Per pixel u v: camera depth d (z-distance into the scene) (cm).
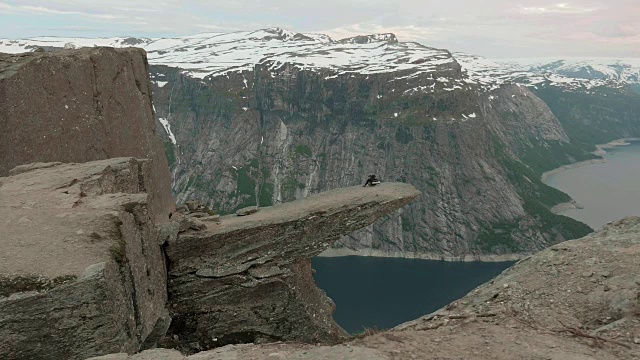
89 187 2075
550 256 1809
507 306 1538
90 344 1463
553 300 1522
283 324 2812
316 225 2839
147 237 2070
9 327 1373
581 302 1482
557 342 1260
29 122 2339
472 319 1448
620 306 1402
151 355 1235
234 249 2700
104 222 1758
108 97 2869
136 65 3303
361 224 2928
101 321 1477
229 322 2706
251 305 2750
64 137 2511
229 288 2688
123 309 1630
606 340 1254
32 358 1400
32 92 2370
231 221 2862
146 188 2564
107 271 1512
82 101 2659
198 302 2653
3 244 1570
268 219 2800
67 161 2519
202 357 1229
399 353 1212
